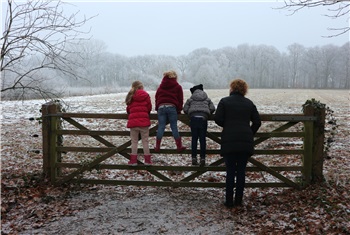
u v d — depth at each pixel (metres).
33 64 7.90
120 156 9.84
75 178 7.24
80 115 7.19
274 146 11.07
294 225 5.44
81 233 5.34
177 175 8.24
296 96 42.06
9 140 11.95
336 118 17.80
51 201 6.56
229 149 6.02
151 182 7.00
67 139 12.45
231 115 6.20
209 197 6.86
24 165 8.69
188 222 5.69
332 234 5.03
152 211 6.14
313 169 7.00
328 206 5.92
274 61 125.44
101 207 6.32
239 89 6.45
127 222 5.71
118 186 7.49
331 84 119.69
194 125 6.67
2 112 19.78
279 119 6.89
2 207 6.11
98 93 46.66
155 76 80.38
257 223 5.61
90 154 10.18
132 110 6.91
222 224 5.61
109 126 15.16
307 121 6.89
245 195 6.96
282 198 6.63
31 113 19.59
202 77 100.38
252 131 6.46
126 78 94.56
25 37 6.85
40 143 11.47
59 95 8.89
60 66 7.70
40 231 5.41
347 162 8.80
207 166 6.89
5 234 5.27
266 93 52.19
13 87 7.14
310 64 123.25
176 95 6.93
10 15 6.73
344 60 113.38
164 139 12.42
